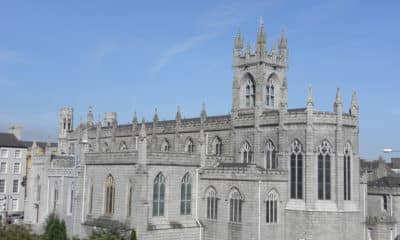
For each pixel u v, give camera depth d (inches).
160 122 4950.8
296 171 3646.7
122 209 3560.5
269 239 3489.2
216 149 4323.3
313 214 3513.8
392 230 4188.0
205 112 4475.9
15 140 6505.9
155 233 3435.0
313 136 3604.8
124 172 3575.3
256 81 4284.0
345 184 3671.3
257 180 3437.5
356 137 3774.6
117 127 5383.9
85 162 3941.9
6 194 6304.1
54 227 3070.9
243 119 4067.4
